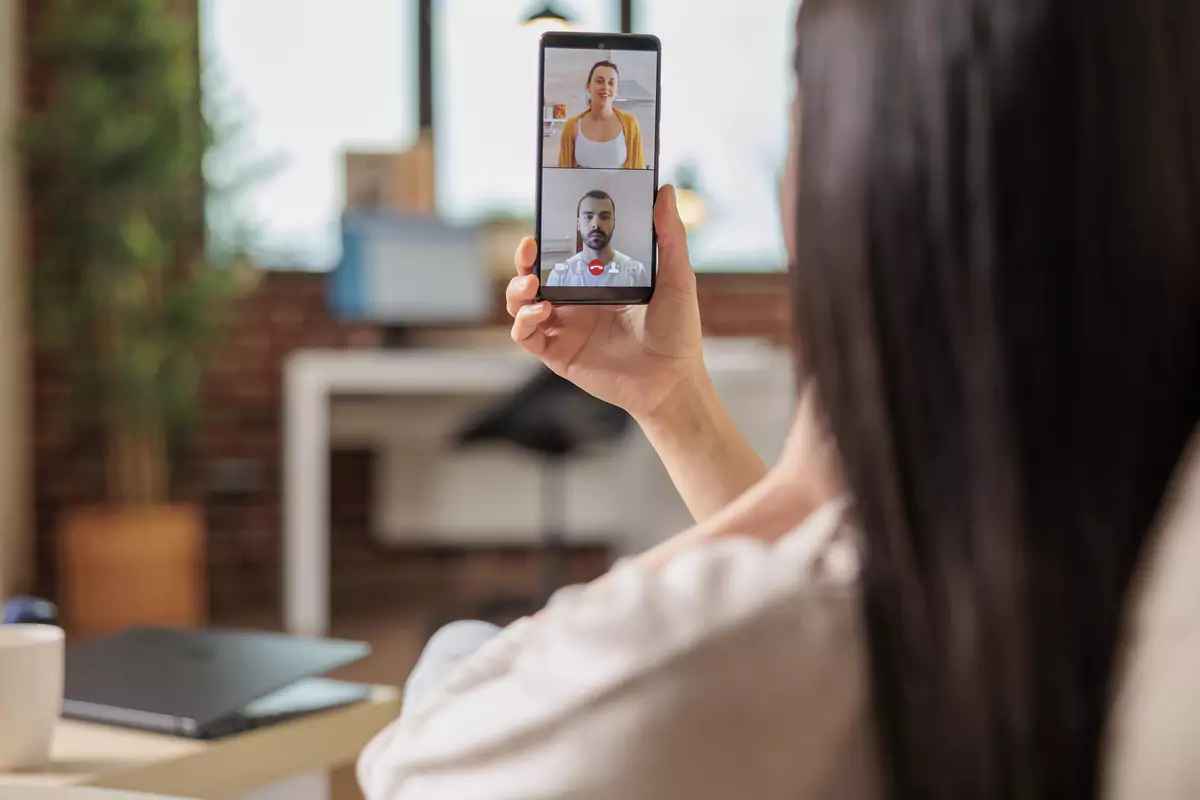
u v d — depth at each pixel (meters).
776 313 4.66
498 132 4.58
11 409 3.99
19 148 3.70
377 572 4.51
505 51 4.57
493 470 4.34
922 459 0.39
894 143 0.39
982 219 0.38
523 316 0.79
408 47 4.49
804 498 0.55
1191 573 0.36
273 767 0.96
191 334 3.76
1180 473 0.38
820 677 0.40
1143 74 0.38
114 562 3.57
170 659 1.06
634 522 3.68
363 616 3.96
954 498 0.39
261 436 4.44
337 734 1.01
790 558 0.42
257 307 4.43
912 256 0.39
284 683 1.00
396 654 3.41
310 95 4.46
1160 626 0.37
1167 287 0.38
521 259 0.79
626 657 0.41
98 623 3.57
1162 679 0.36
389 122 4.51
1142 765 0.36
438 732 0.45
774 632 0.40
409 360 3.69
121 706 0.95
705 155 4.67
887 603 0.39
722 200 4.67
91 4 3.93
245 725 0.96
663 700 0.40
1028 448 0.38
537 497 4.36
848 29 0.41
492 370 3.70
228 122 3.97
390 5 4.48
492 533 4.35
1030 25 0.38
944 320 0.38
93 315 3.77
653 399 0.81
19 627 0.88
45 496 4.26
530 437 3.46
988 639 0.38
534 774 0.42
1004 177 0.38
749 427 3.62
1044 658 0.38
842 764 0.40
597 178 0.84
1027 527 0.38
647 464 3.63
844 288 0.40
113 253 3.62
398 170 4.29
